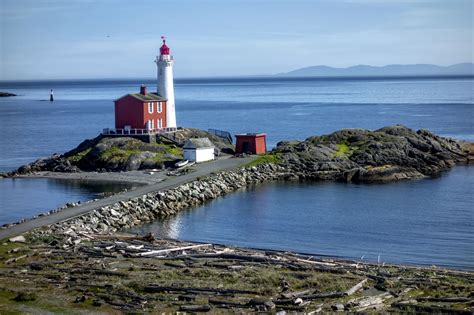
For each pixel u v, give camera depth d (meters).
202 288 42.56
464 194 84.62
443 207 77.25
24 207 76.19
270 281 44.34
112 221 66.94
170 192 77.81
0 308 38.62
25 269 47.12
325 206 78.25
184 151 97.38
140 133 104.12
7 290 42.25
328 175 95.31
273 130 163.62
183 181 83.81
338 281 44.78
